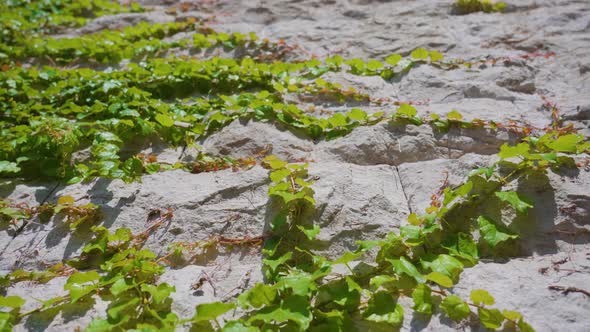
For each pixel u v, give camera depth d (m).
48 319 1.74
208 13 4.65
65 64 3.95
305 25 4.20
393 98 3.13
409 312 1.71
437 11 4.18
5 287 1.91
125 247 2.06
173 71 3.35
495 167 2.21
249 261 1.99
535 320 1.62
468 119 2.70
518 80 3.12
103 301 1.81
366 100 3.09
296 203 2.11
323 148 2.61
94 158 2.65
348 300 1.75
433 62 3.43
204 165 2.52
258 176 2.31
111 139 2.63
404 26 4.00
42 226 2.18
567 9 3.92
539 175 2.16
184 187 2.32
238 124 2.76
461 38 3.74
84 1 4.95
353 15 4.32
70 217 2.20
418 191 2.24
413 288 1.79
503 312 1.61
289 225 2.08
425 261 1.86
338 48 3.83
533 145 2.37
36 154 2.56
